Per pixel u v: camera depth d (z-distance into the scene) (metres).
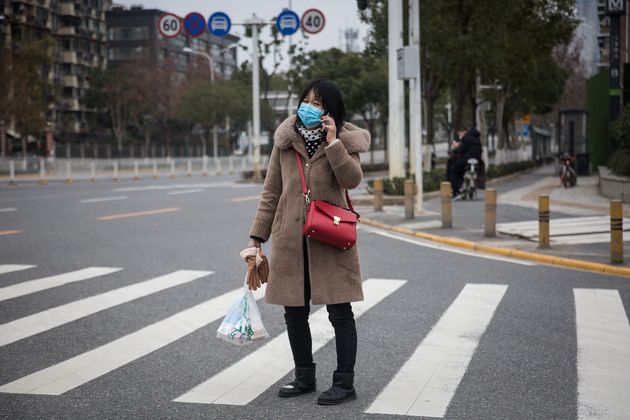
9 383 4.76
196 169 54.53
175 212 17.66
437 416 4.05
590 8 46.38
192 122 75.31
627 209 16.12
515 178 36.00
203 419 4.04
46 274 9.11
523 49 27.88
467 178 20.28
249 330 4.38
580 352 5.38
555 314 6.66
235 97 65.31
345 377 4.30
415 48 15.97
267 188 4.41
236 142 102.00
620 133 20.72
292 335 4.43
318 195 4.23
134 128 79.00
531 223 13.80
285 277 4.24
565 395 4.40
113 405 4.30
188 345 5.73
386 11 26.56
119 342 5.83
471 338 5.83
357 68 49.59
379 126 70.94
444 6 24.95
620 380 4.69
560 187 25.80
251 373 4.96
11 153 56.31
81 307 7.17
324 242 4.18
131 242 12.20
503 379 4.74
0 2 69.50
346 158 4.13
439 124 88.06
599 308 6.89
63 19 79.75
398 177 19.27
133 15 100.81
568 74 48.00
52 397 4.46
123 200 21.67
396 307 7.05
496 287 8.03
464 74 28.03
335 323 4.34
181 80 74.56
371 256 10.52
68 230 14.02
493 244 11.18
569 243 11.16
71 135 74.88
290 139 4.24
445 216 13.38
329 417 4.05
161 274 9.05
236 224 14.94
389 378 4.80
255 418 4.05
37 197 23.28
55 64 78.19
